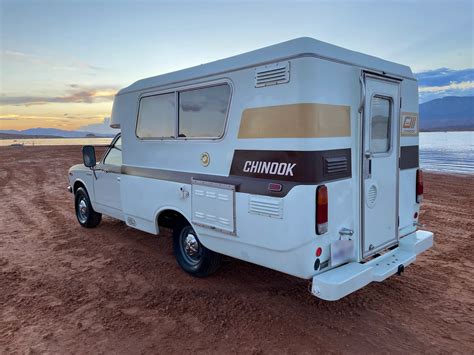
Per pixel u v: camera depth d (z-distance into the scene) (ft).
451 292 13.34
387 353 9.80
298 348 10.04
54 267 16.31
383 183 12.35
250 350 9.97
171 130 14.28
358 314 11.82
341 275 10.19
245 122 11.26
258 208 10.83
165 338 10.60
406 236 13.84
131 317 11.81
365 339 10.43
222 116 12.10
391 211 12.89
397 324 11.21
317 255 10.14
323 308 12.19
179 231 15.19
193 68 13.15
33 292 13.78
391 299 12.81
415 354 9.75
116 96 17.61
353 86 10.94
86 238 20.61
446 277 14.67
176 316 11.84
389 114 12.57
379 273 11.16
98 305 12.66
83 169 21.35
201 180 12.84
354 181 11.20
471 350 9.92
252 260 11.43
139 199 16.38
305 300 12.76
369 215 11.79
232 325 11.25
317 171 9.85
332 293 9.68
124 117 16.98
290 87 9.94
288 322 11.36
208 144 12.60
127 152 16.93
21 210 28.14
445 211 26.25
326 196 10.03
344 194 10.80
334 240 10.60
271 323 11.32
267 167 10.62
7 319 11.78
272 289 13.65
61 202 31.30
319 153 9.87
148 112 15.51
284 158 10.16
